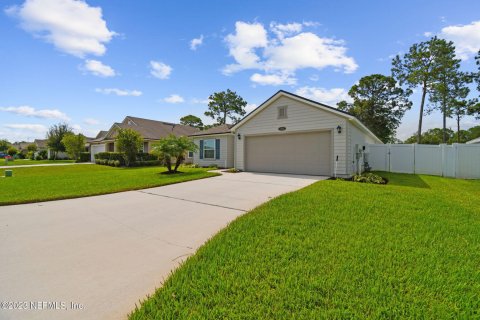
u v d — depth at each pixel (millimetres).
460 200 5879
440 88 21797
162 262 2871
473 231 3670
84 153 28953
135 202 6176
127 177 11234
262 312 1885
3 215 4980
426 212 4711
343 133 10344
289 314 1854
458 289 2166
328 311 1870
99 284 2383
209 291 2178
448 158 11750
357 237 3426
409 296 2059
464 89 21484
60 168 18547
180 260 2918
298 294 2084
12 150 49281
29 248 3281
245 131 13898
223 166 16797
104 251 3188
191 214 5000
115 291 2264
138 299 2141
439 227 3844
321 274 2426
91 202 6215
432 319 1786
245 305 1967
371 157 14336
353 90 29438
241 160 14117
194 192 7461
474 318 1802
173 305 1994
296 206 5211
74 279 2477
